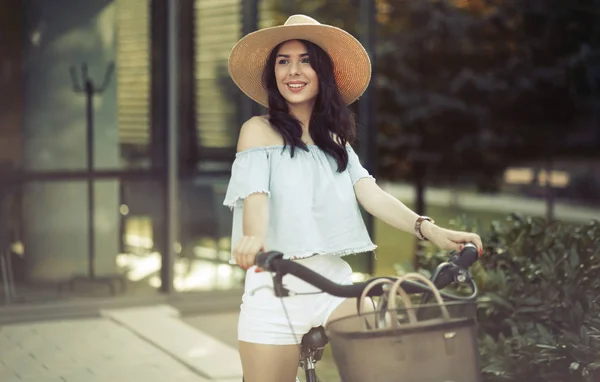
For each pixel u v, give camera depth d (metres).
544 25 11.55
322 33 3.15
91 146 7.47
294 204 3.05
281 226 3.05
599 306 4.28
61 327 6.70
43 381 5.28
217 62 7.79
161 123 7.61
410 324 2.54
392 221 3.21
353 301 3.07
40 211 7.34
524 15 11.54
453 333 2.55
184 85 7.68
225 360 5.70
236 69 3.29
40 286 7.32
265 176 3.04
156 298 7.48
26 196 7.31
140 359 5.80
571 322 4.25
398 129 12.09
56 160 7.39
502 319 4.55
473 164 12.42
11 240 7.25
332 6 8.09
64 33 7.39
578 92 11.83
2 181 7.24
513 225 4.90
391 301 2.60
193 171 7.72
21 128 7.29
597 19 11.47
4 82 7.24
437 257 4.96
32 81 7.31
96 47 7.47
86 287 7.41
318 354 3.04
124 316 6.97
